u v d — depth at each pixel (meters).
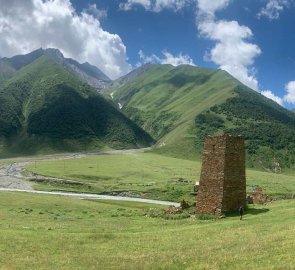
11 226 42.47
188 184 135.25
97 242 34.72
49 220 50.25
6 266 26.22
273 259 24.28
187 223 43.91
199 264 25.14
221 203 46.06
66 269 25.89
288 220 38.25
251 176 184.25
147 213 54.44
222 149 46.91
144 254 30.19
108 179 168.00
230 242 31.39
